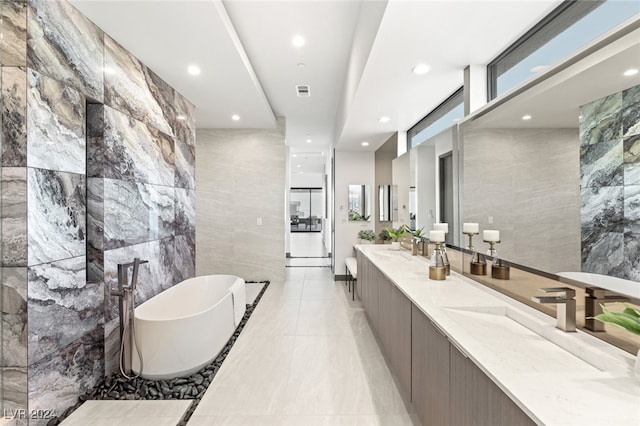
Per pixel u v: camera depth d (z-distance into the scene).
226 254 5.74
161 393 2.25
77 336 2.12
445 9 1.69
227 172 5.72
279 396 2.24
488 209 2.09
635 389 0.97
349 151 6.03
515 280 1.78
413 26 1.84
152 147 3.13
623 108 1.12
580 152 1.32
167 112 3.47
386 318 2.71
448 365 1.46
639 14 1.06
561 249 1.42
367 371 2.59
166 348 2.42
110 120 2.49
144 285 2.95
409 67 2.39
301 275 6.40
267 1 2.50
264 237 5.76
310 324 3.66
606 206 1.19
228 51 2.79
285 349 3.00
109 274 2.46
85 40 2.23
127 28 2.41
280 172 5.72
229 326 3.05
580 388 0.98
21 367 1.76
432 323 1.65
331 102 4.93
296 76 3.93
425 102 3.15
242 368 2.63
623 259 1.13
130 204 2.74
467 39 1.99
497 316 1.69
